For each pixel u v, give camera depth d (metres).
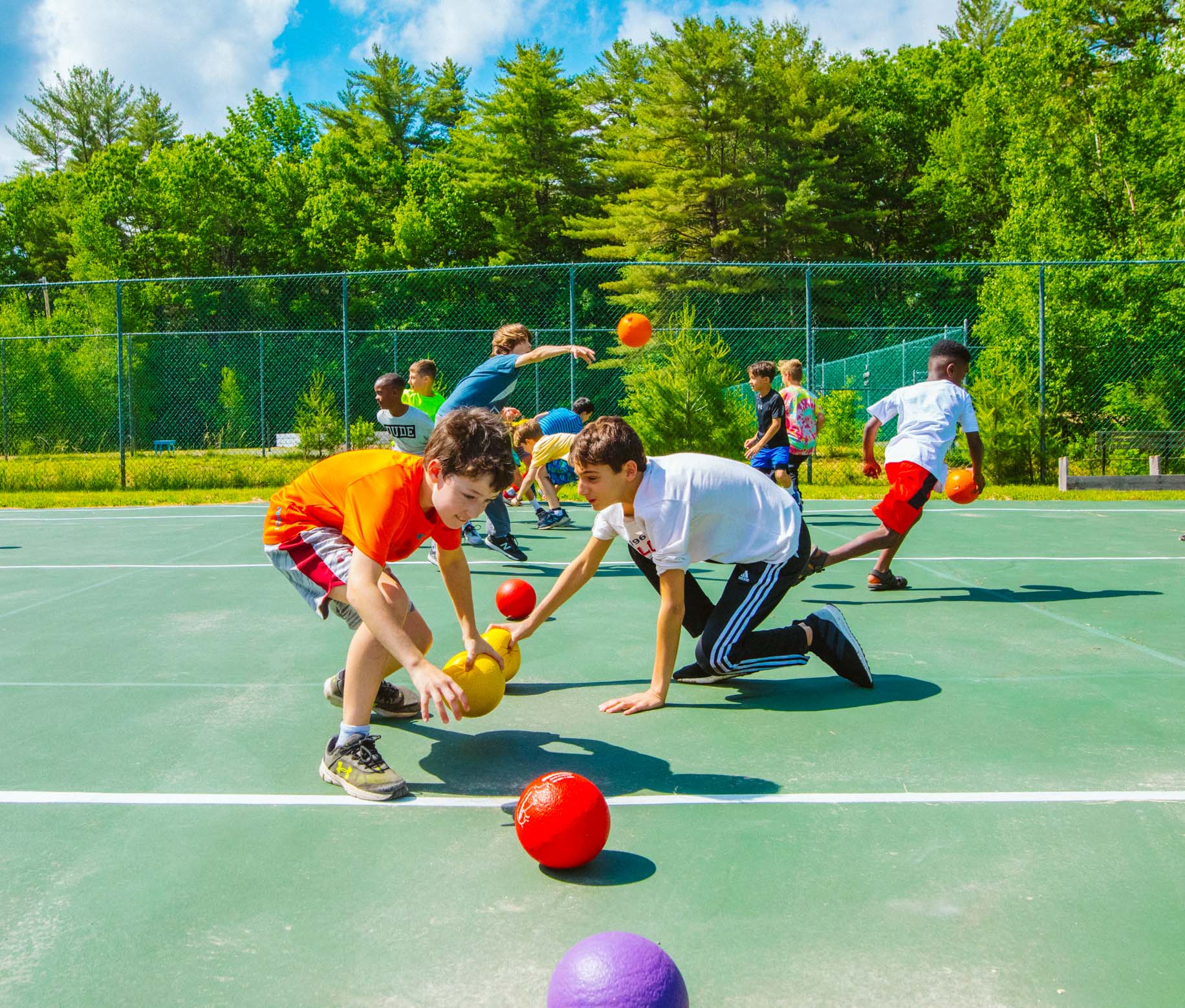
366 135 44.09
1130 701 3.45
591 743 3.04
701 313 30.94
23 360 21.08
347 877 2.15
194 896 2.07
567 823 2.08
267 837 2.37
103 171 36.09
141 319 31.30
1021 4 25.16
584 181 37.78
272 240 37.06
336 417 18.06
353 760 2.63
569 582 3.43
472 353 25.55
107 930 1.93
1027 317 15.20
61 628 4.77
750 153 33.78
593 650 4.26
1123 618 4.86
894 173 39.34
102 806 2.56
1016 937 1.88
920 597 5.47
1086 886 2.09
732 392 12.33
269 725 3.23
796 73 33.12
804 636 3.55
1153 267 16.22
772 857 2.24
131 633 4.65
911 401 5.57
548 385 21.95
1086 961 1.80
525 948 1.85
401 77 45.31
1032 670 3.89
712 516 3.36
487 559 7.12
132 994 1.71
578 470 3.18
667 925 1.93
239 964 1.81
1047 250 20.77
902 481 5.46
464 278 33.56
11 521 9.90
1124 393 14.74
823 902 2.02
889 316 33.34
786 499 3.57
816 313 32.44
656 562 3.27
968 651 4.22
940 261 37.62
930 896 2.04
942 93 39.25
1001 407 12.80
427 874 2.17
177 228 36.03
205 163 35.75
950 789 2.64
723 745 3.02
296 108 43.03
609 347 24.06
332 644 4.40
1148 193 21.27
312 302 33.44
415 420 6.70
